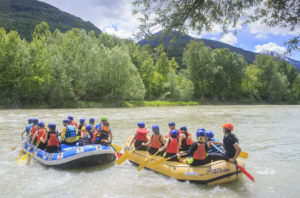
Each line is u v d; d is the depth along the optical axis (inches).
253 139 474.0
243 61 2500.0
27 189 214.4
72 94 1316.4
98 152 272.5
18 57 1232.8
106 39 2554.1
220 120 813.2
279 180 245.6
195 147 234.4
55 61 1323.8
